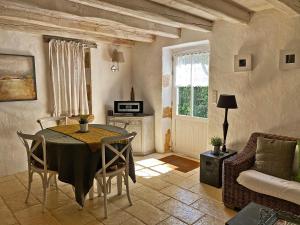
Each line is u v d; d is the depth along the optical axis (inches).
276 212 67.0
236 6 114.0
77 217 98.1
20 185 128.3
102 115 186.5
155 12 106.7
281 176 97.4
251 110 129.0
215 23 140.0
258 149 107.9
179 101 183.5
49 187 125.4
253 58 125.6
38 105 153.1
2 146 141.0
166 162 165.8
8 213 100.8
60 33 149.3
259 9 118.9
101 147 97.3
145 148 183.3
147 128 182.9
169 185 128.3
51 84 156.1
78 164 95.9
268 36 119.3
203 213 100.8
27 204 108.1
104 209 99.7
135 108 183.3
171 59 182.1
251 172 100.3
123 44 186.9
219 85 142.0
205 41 150.5
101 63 182.1
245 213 66.7
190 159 172.6
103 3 89.1
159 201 111.0
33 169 104.6
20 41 143.2
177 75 181.0
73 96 164.2
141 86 196.1
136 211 102.5
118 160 109.2
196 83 169.2
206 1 99.0
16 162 146.6
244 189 98.6
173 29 153.4
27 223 93.9
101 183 110.9
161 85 179.2
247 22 123.4
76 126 134.4
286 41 113.5
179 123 184.2
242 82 131.3
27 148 105.6
